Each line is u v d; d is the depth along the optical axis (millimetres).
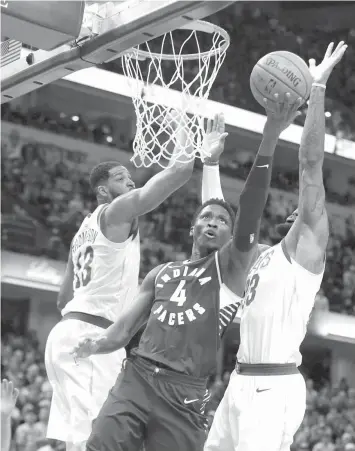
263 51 23031
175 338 4160
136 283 5059
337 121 22719
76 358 4469
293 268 4055
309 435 16234
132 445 4137
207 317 4172
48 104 20391
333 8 25000
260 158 4078
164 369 4133
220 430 4148
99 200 5340
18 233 16766
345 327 19750
